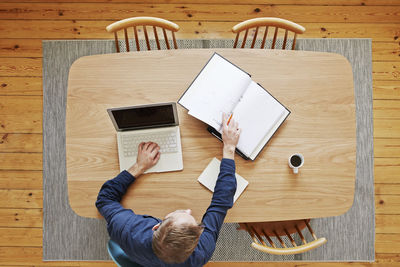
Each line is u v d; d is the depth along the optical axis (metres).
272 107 1.44
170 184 1.45
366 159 2.25
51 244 2.20
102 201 1.36
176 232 1.10
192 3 2.34
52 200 2.22
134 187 1.45
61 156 2.24
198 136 1.48
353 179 1.47
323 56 1.54
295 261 2.19
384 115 2.28
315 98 1.52
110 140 1.49
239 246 2.18
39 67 2.30
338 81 1.53
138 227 1.27
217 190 1.35
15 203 2.23
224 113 1.41
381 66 2.30
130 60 1.53
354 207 2.22
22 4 2.33
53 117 2.26
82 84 1.52
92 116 1.50
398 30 2.32
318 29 2.32
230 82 1.43
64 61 2.29
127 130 1.47
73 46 2.30
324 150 1.49
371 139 2.26
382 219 2.22
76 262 2.19
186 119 1.49
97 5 2.33
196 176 1.46
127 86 1.52
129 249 1.27
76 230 2.20
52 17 2.32
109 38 2.31
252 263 2.19
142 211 1.44
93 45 2.30
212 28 2.32
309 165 1.48
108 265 2.19
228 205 1.34
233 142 1.40
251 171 1.46
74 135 1.49
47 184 2.22
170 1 2.33
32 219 2.22
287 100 1.52
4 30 2.32
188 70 1.52
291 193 1.46
